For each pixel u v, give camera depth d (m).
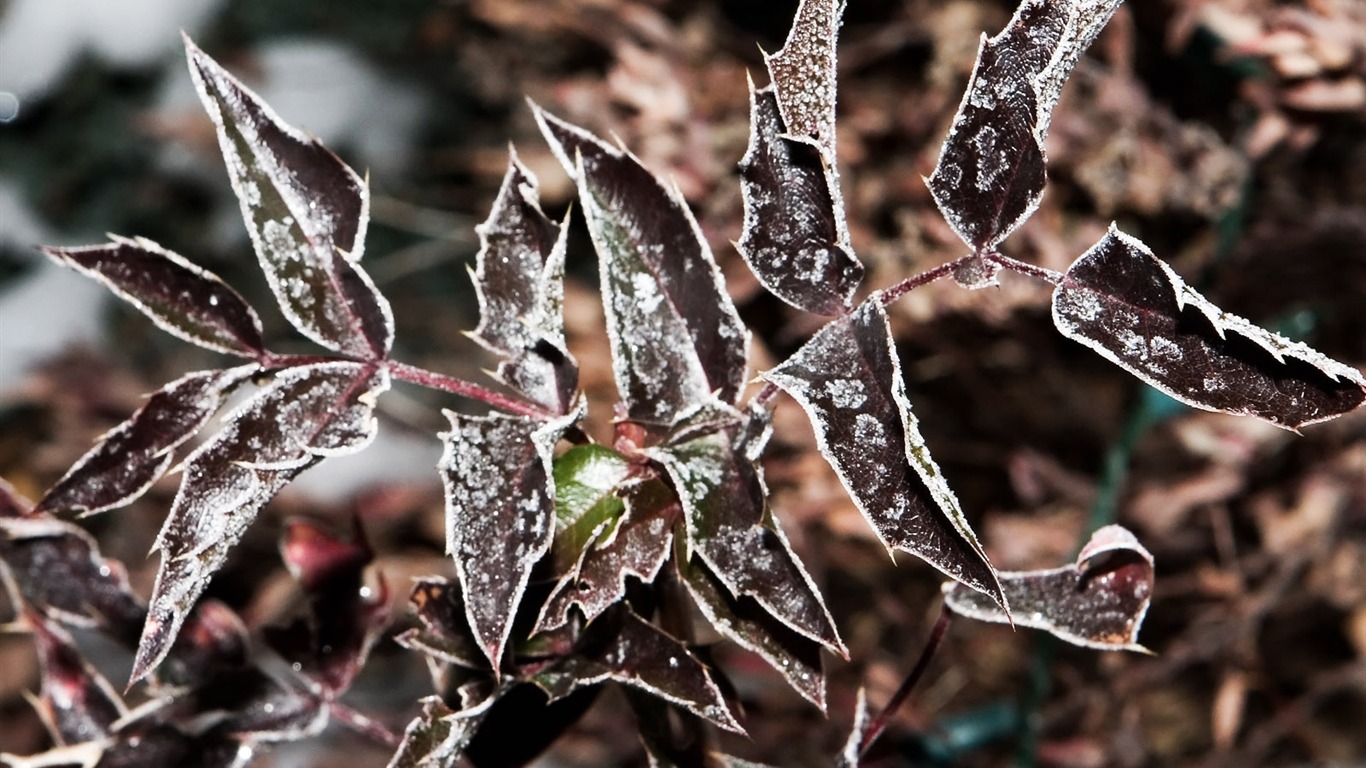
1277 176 0.91
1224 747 1.02
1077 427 1.02
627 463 0.52
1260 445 0.92
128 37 1.66
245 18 1.68
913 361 1.02
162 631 0.50
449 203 1.54
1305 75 0.81
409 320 1.55
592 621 0.52
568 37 1.21
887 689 0.80
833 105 0.51
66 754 0.57
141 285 0.53
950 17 0.98
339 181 0.53
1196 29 0.92
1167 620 1.02
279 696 0.58
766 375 0.49
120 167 1.67
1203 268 0.90
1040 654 0.82
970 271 0.51
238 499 0.51
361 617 0.58
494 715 0.55
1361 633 0.99
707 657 0.54
